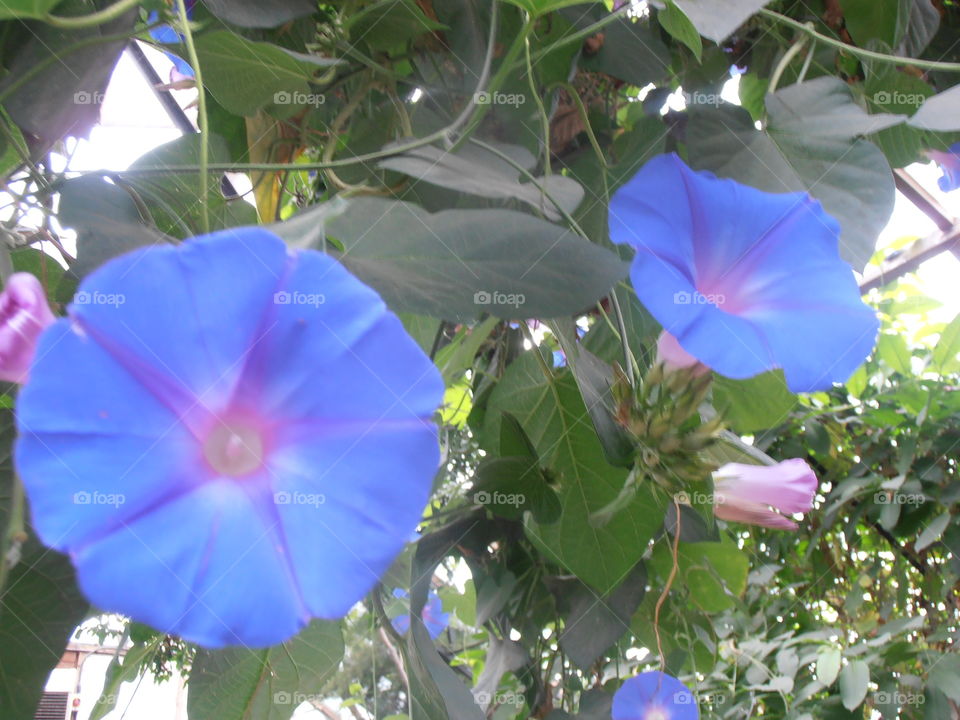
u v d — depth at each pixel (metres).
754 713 0.67
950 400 0.69
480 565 0.45
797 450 0.74
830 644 0.63
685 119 0.38
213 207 0.32
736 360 0.22
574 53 0.37
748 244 0.26
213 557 0.17
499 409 0.39
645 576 0.42
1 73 0.27
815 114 0.30
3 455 0.23
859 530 0.78
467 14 0.37
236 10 0.30
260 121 0.38
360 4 0.36
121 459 0.17
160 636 0.37
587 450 0.37
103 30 0.28
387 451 0.18
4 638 0.23
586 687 0.53
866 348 0.24
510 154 0.31
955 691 0.59
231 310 0.17
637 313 0.36
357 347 0.18
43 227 0.27
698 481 0.32
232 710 0.36
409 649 0.35
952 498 0.68
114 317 0.17
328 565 0.17
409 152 0.29
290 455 0.18
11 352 0.20
